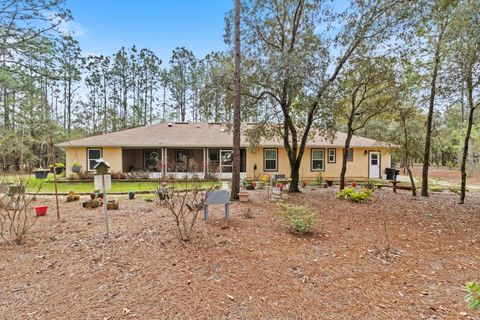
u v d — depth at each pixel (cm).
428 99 968
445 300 273
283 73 779
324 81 821
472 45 690
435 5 760
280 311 251
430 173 2177
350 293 286
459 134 1509
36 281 309
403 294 285
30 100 1395
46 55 685
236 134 822
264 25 955
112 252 394
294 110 1052
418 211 714
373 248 421
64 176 1645
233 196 823
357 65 948
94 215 648
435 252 409
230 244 425
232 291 288
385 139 1150
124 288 292
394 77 938
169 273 328
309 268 346
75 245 426
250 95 944
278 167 1650
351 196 854
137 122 3344
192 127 1925
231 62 955
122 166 1612
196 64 3422
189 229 496
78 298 272
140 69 3359
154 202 829
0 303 263
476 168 1819
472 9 676
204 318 240
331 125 920
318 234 487
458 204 826
